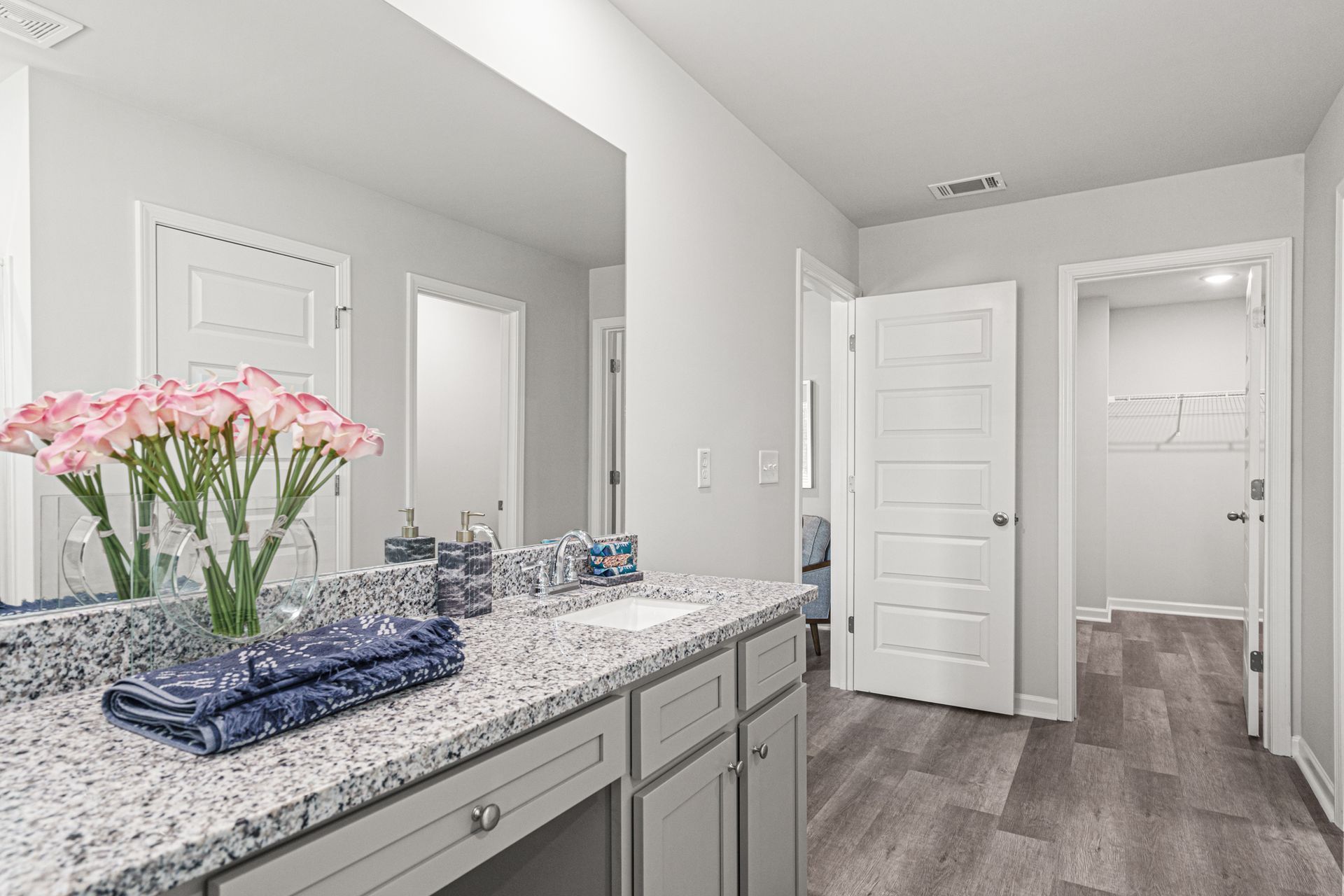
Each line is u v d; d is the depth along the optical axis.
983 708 3.58
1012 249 3.66
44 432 0.98
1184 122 2.80
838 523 3.99
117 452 1.04
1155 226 3.35
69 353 1.01
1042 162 3.17
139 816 0.67
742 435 2.78
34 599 0.98
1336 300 2.51
